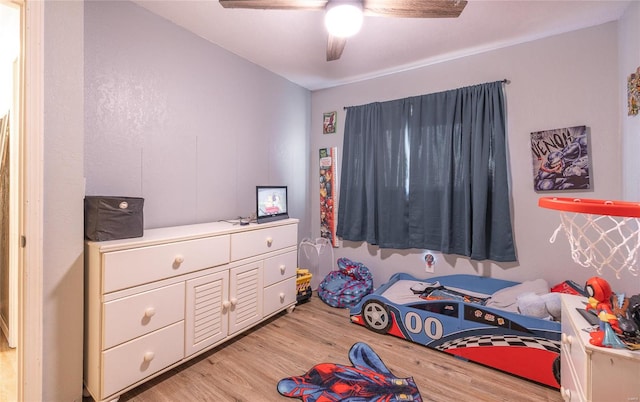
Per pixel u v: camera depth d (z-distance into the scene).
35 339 1.36
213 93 2.40
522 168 2.34
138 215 1.64
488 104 2.41
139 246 1.54
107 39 1.75
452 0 1.41
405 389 1.63
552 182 2.21
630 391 0.98
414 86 2.83
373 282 3.09
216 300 1.94
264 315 2.32
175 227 2.08
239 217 2.64
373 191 2.98
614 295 1.18
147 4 1.89
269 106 2.96
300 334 2.25
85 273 1.51
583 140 2.10
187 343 1.77
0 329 2.21
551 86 2.23
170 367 1.69
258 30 2.19
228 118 2.53
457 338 1.95
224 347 2.05
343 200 3.22
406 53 2.52
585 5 1.86
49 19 1.39
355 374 1.76
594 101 2.09
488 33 2.20
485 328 1.85
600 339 1.04
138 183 1.93
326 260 3.42
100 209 1.49
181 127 2.17
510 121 2.38
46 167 1.39
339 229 3.25
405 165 2.83
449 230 2.56
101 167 1.74
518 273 2.37
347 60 2.67
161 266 1.63
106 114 1.76
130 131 1.88
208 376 1.73
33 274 1.35
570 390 1.29
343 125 3.30
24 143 1.33
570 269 2.17
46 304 1.40
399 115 2.86
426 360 1.92
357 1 1.42
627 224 1.91
